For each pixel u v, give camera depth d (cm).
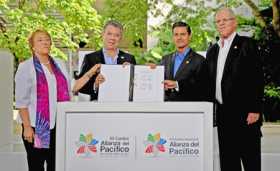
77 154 280
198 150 278
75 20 698
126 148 279
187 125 278
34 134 346
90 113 279
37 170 356
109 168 280
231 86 367
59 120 278
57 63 367
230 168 372
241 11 757
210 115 276
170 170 279
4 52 503
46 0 693
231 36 373
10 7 730
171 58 384
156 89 301
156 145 279
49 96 349
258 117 368
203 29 696
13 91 538
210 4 739
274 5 646
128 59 382
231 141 371
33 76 348
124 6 717
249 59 366
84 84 353
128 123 279
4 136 497
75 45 677
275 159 468
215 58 377
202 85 373
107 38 375
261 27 689
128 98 299
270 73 681
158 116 278
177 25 380
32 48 357
